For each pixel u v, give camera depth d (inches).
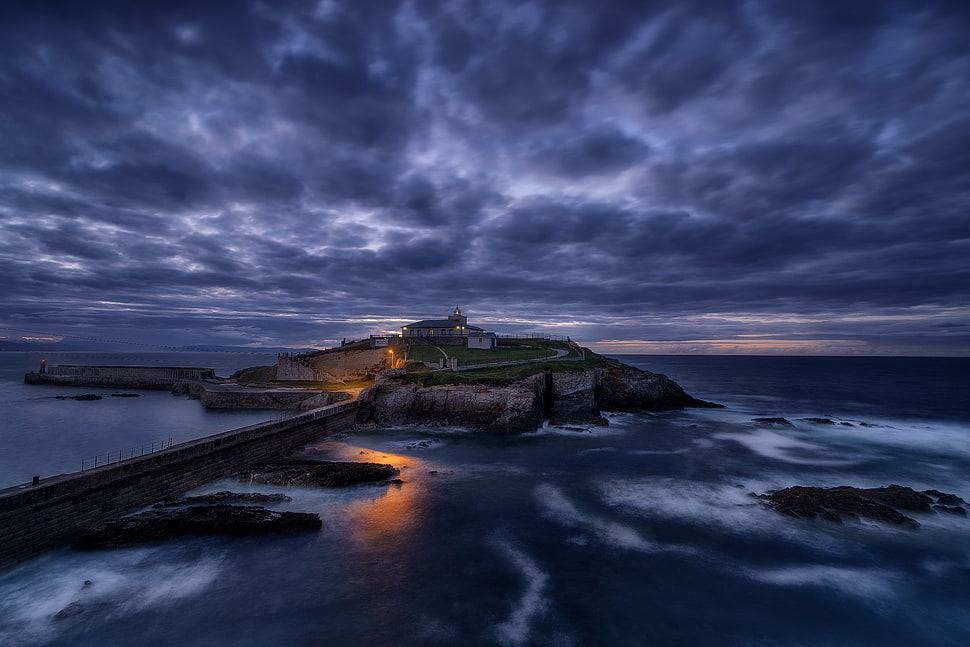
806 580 775.1
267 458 1432.1
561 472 1357.0
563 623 657.6
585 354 3208.7
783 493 1114.1
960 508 1040.2
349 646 606.5
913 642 628.1
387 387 2161.7
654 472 1364.4
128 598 701.9
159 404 2664.9
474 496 1144.8
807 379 5118.1
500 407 2009.1
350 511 1037.8
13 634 616.7
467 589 740.0
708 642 622.8
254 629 636.7
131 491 974.4
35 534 791.7
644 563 824.3
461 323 3991.1
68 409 2474.2
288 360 3211.1
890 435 1915.6
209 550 848.3
